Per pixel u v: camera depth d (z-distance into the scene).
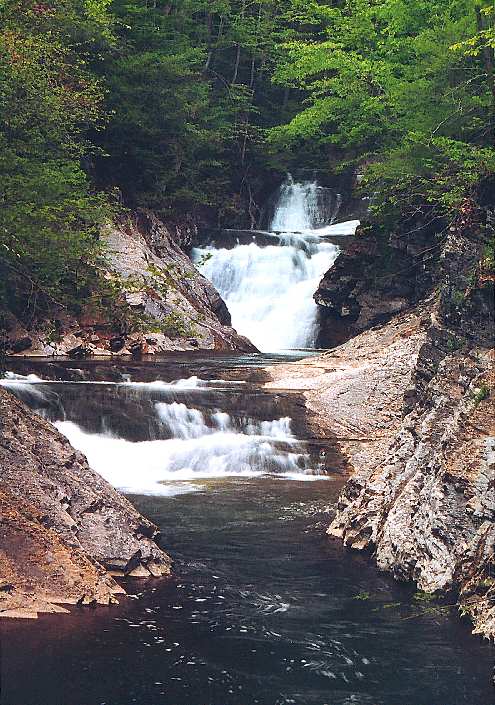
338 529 13.25
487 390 11.22
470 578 9.93
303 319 37.19
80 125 35.44
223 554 12.09
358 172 46.69
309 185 49.09
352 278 34.31
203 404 21.39
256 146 49.31
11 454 10.42
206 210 45.44
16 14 22.84
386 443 19.81
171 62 38.66
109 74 37.06
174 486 17.28
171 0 44.41
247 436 20.59
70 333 29.33
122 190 38.19
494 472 10.21
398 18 34.50
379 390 22.27
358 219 46.41
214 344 33.38
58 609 9.34
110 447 19.78
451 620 9.59
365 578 11.07
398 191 30.77
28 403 20.73
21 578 9.37
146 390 21.27
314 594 10.41
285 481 18.02
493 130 28.44
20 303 27.80
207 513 14.71
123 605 9.73
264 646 8.73
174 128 40.09
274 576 11.09
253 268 39.38
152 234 37.28
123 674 7.95
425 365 14.47
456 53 28.30
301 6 48.91
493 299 12.26
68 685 7.68
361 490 13.29
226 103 48.31
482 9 26.08
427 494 11.13
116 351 30.12
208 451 19.52
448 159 28.16
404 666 8.33
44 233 17.45
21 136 19.50
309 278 38.69
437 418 12.16
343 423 21.19
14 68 18.48
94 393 21.03
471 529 10.32
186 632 9.03
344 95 36.88
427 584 10.46
